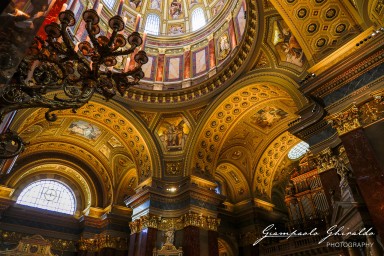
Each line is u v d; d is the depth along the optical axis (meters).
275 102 16.14
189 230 14.61
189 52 19.52
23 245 17.03
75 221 20.06
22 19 3.26
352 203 7.55
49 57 6.73
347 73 9.20
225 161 19.80
